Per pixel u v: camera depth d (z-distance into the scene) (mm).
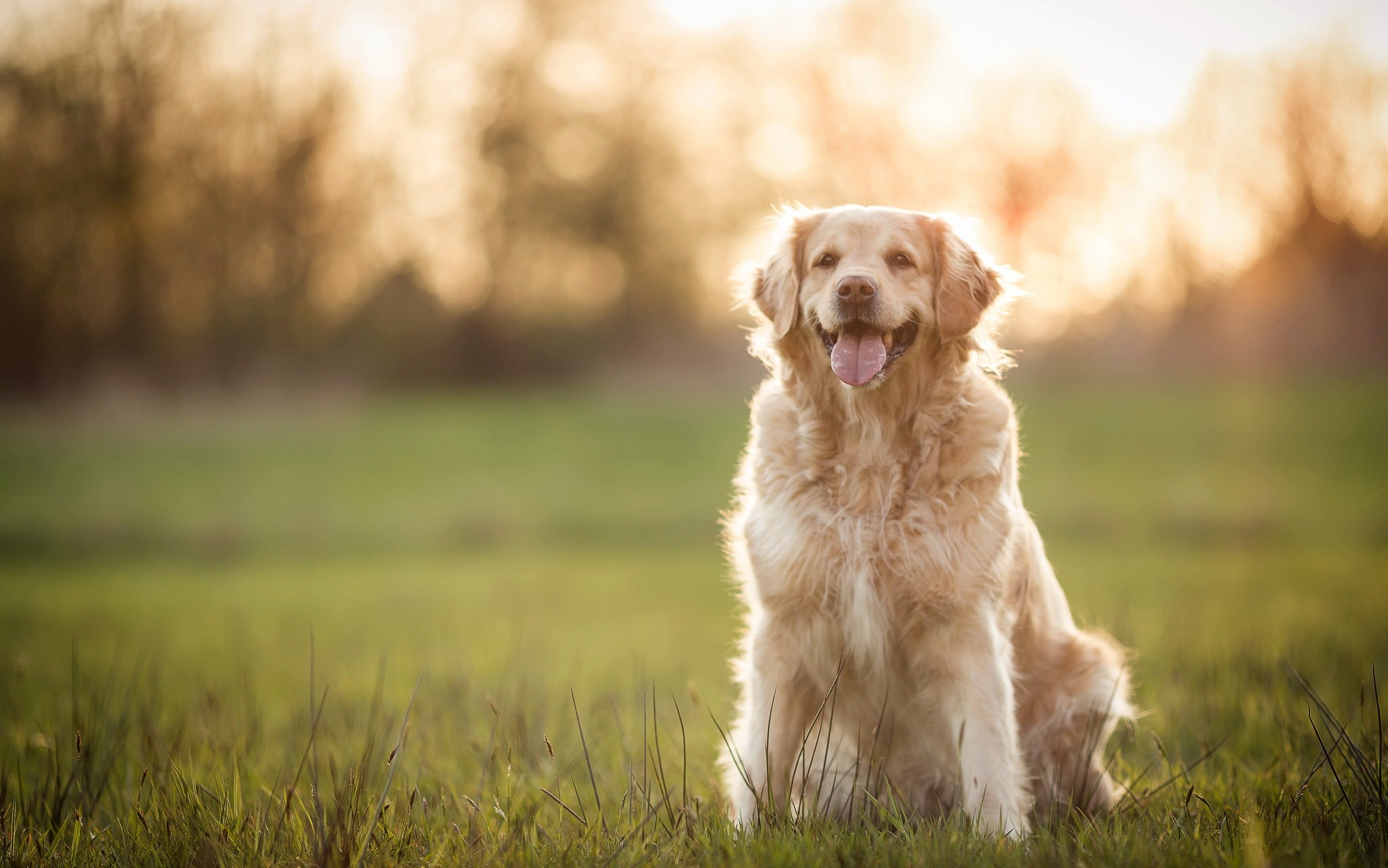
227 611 11797
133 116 33906
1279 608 8570
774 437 3973
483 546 18938
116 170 34188
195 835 3010
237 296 38438
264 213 37688
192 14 33812
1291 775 3604
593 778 3221
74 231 35188
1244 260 34188
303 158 36750
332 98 36312
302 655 8617
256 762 4336
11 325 35875
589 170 42594
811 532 3729
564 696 5738
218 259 38062
